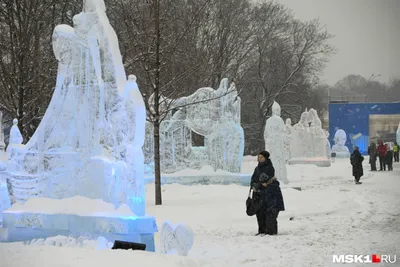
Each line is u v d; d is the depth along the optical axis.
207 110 30.45
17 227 14.29
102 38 14.38
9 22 24.89
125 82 14.22
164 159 30.20
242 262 12.27
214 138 30.44
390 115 70.75
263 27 63.75
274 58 65.38
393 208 22.19
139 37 23.61
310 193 24.98
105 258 9.77
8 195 15.41
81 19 14.63
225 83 30.30
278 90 68.69
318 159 47.66
